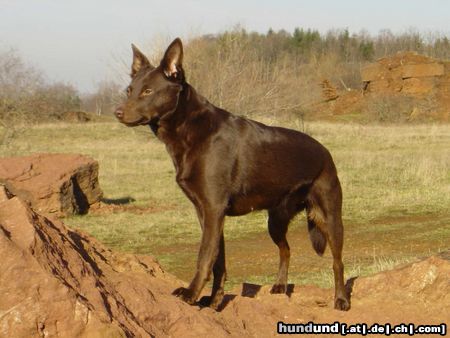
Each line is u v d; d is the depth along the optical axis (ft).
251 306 20.13
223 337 16.97
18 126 121.29
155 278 20.89
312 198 22.41
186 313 17.31
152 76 19.60
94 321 14.23
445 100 181.68
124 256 21.25
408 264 23.09
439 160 82.58
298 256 40.98
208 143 19.65
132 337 15.01
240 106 115.24
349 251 42.19
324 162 22.36
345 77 273.95
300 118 127.44
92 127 136.26
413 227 49.34
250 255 42.37
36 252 14.73
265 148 20.58
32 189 52.85
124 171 83.56
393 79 191.83
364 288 22.62
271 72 128.16
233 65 116.98
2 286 14.02
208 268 18.93
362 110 191.31
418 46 330.95
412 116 176.14
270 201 21.25
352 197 61.77
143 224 52.44
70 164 55.98
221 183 19.66
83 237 20.97
